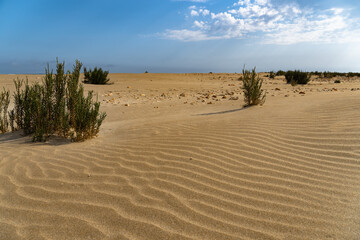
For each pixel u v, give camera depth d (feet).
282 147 12.28
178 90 49.70
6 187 9.08
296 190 8.48
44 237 6.51
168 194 8.46
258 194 8.34
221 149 12.26
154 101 34.12
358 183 8.68
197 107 27.07
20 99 17.35
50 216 7.36
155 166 10.64
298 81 60.39
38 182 9.45
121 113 25.21
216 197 8.23
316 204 7.64
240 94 38.81
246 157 11.30
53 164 11.18
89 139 15.31
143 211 7.55
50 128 15.72
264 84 60.18
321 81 71.67
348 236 6.26
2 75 68.54
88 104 15.90
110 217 7.29
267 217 7.16
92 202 8.06
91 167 10.78
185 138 14.16
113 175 9.94
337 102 19.77
